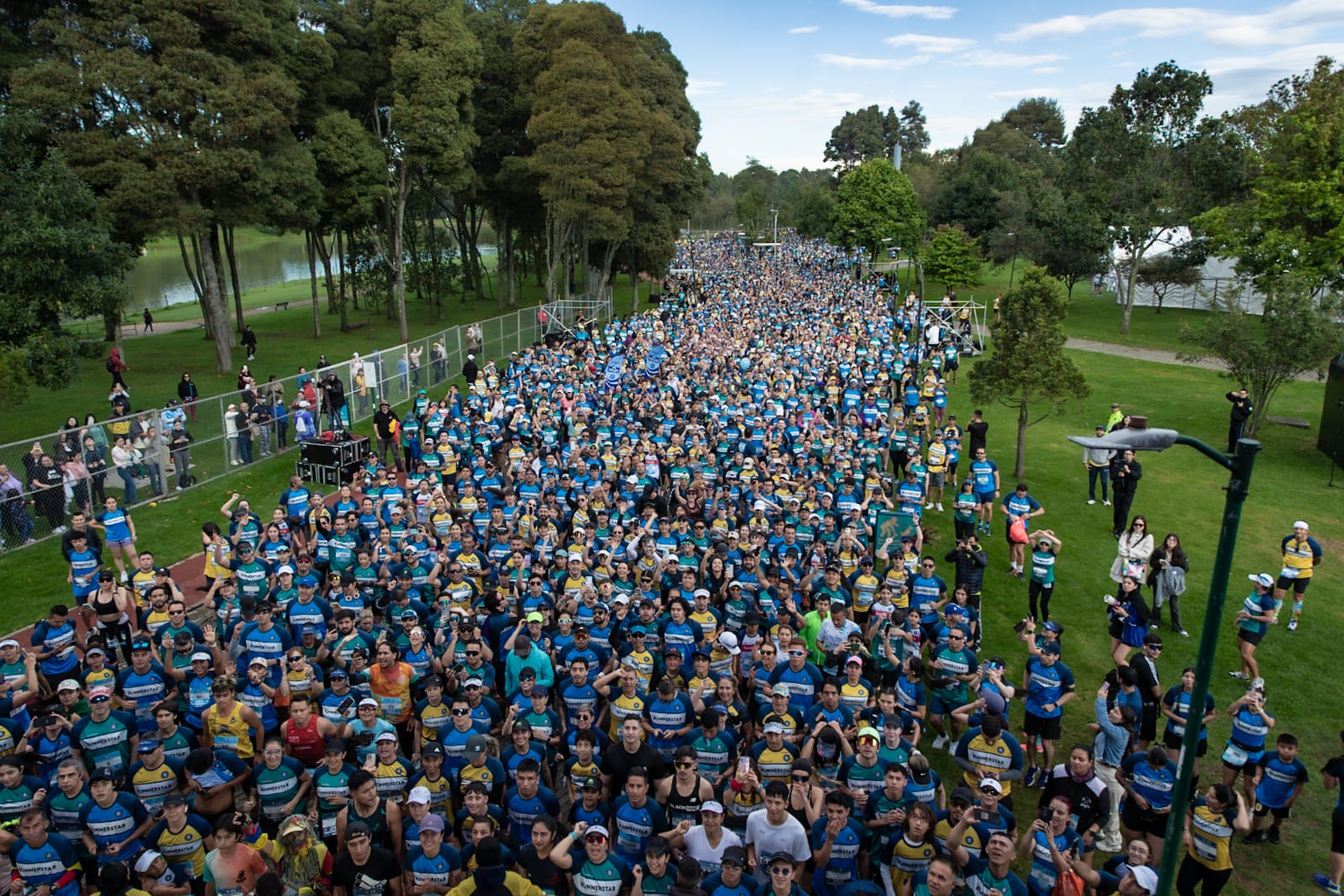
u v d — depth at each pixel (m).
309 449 23.30
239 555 13.84
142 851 8.04
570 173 45.69
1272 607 13.90
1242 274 39.72
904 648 11.77
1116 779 9.70
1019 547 18.30
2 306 20.89
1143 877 7.37
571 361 32.41
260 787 8.78
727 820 9.04
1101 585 18.12
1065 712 13.41
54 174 22.56
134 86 29.53
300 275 99.81
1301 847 10.48
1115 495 20.88
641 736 8.98
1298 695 13.99
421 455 23.86
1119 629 13.62
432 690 9.83
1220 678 14.52
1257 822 10.52
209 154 31.14
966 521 18.20
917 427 27.33
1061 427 31.11
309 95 41.88
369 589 14.00
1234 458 5.72
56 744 9.67
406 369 33.12
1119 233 49.03
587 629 11.50
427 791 7.92
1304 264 34.91
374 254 56.03
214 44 33.72
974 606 14.36
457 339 37.91
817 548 14.09
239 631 11.68
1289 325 26.45
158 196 30.16
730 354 33.06
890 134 153.50
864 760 8.71
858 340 34.94
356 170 41.69
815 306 48.62
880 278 66.00
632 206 54.22
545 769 9.48
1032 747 11.62
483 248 129.50
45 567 18.33
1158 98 52.84
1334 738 12.84
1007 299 24.30
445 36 42.47
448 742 9.26
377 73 45.41
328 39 43.19
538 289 73.81
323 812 8.63
